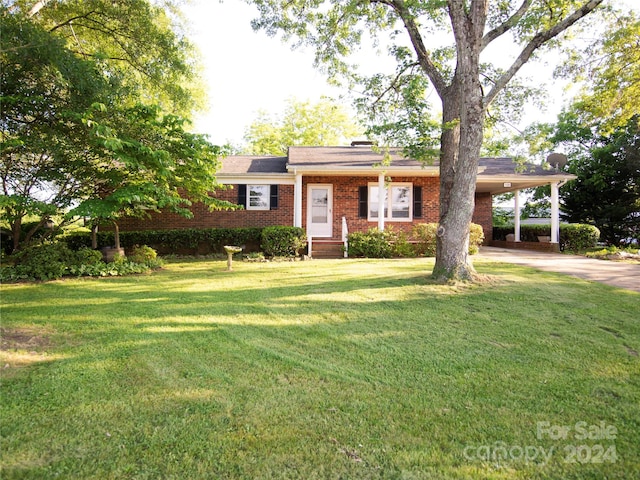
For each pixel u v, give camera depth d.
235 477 2.04
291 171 13.64
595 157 18.84
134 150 7.62
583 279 7.59
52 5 9.15
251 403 2.85
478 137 7.18
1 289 7.19
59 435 2.40
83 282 7.98
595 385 3.20
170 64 9.66
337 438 2.41
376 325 4.85
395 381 3.27
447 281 7.20
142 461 2.16
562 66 10.23
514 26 8.05
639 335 4.44
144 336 4.36
